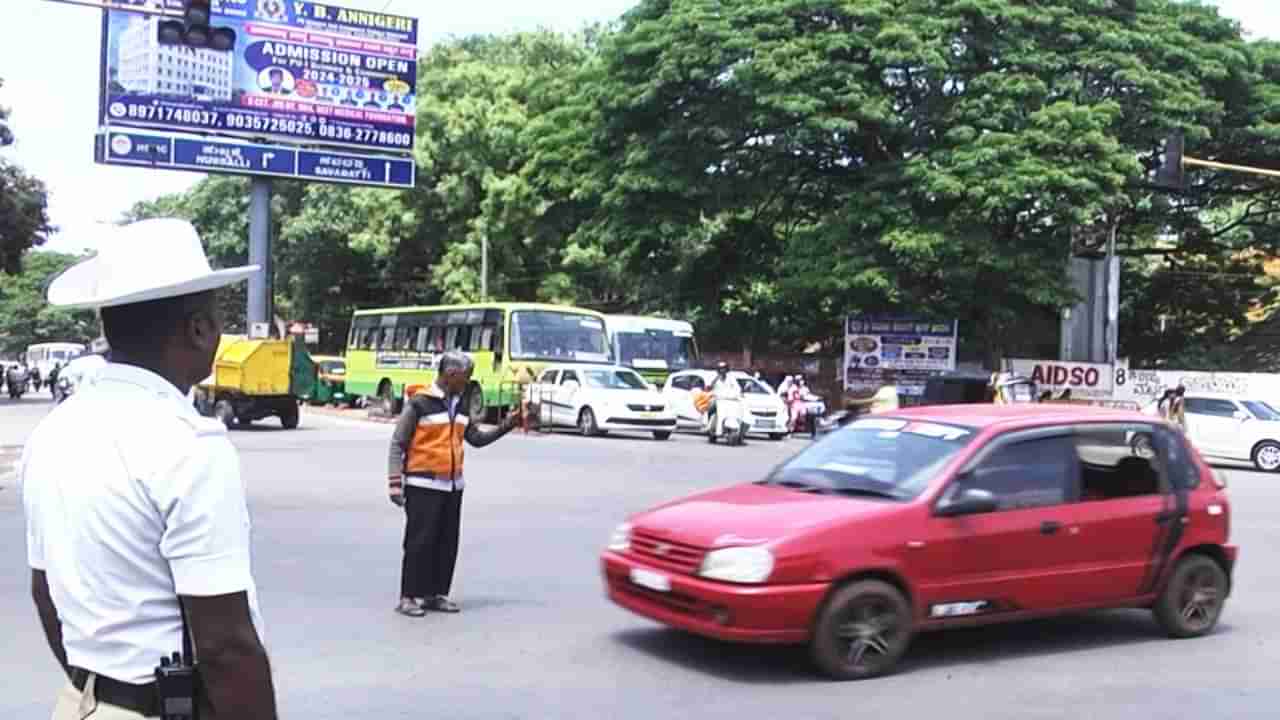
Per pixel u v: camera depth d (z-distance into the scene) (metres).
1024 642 8.02
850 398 31.84
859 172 31.58
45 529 2.30
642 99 31.48
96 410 2.29
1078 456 7.95
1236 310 39.69
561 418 28.47
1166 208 32.47
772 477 8.23
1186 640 8.17
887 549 7.05
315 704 6.24
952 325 31.62
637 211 32.69
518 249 47.22
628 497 15.22
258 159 35.66
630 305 48.25
